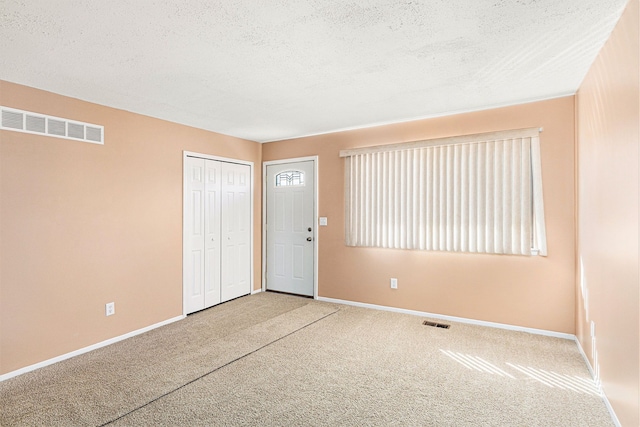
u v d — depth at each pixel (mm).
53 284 2906
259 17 1847
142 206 3643
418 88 2980
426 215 3912
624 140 1856
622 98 1883
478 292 3664
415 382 2504
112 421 2045
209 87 2898
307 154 4875
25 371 2699
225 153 4730
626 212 1831
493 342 3207
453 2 1728
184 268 4094
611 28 2002
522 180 3369
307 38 2090
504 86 2943
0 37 2023
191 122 4062
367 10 1793
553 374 2602
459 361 2834
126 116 3518
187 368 2736
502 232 3488
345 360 2873
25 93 2777
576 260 3158
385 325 3705
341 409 2170
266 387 2439
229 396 2322
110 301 3320
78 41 2088
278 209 5203
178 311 4004
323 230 4746
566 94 3180
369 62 2443
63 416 2096
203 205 4383
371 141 4328
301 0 1691
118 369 2730
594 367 2516
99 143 3268
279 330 3590
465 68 2564
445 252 3844
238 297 4922
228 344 3230
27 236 2752
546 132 3299
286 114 3764
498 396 2312
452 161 3748
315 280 4824
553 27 1988
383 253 4250
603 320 2266
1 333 2594
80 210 3105
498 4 1752
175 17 1834
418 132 3988
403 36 2076
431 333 3453
